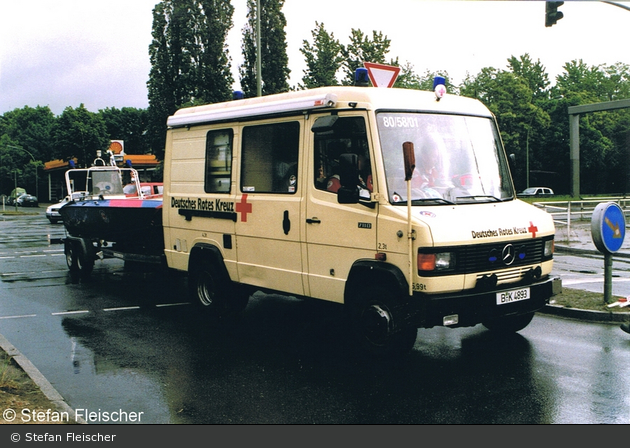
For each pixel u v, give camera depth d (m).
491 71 59.19
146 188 17.19
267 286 7.34
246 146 7.55
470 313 5.73
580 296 8.85
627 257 15.24
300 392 5.39
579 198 40.31
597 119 64.88
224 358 6.48
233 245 7.79
